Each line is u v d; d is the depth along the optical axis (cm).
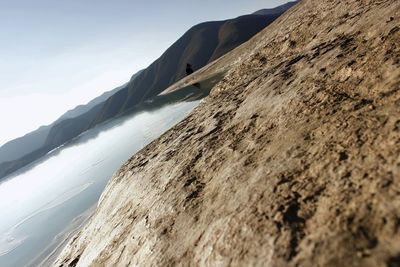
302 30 1723
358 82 665
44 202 3306
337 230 379
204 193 720
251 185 594
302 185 500
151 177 1080
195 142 1061
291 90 870
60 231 2078
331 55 902
